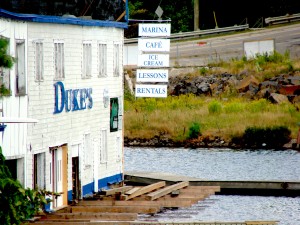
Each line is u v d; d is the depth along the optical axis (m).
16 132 90.00
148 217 98.44
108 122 113.19
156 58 144.50
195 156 156.38
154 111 185.88
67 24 101.75
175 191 110.38
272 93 194.12
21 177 91.25
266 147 167.00
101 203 102.44
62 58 100.69
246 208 107.25
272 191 117.69
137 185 123.19
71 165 102.69
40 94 95.38
